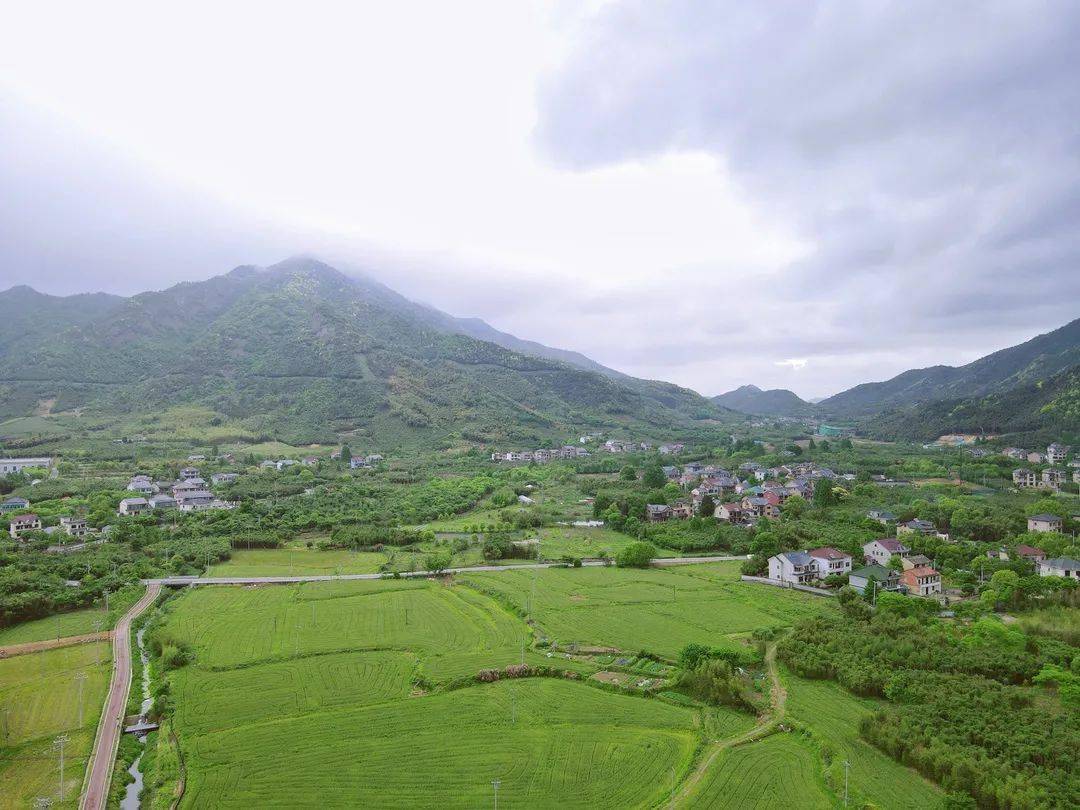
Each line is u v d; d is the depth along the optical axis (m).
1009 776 69.44
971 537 177.38
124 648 114.75
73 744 83.44
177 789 73.00
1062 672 91.38
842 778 73.06
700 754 79.19
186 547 176.88
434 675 101.50
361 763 78.19
